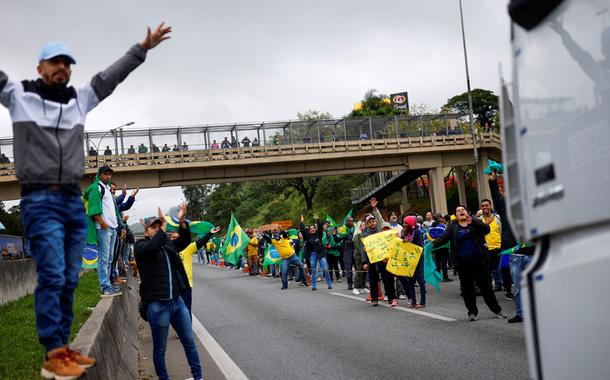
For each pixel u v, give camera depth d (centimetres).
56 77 437
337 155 4969
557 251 330
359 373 771
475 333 964
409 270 1309
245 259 3409
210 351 1000
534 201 334
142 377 859
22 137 430
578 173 326
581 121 332
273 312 1435
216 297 1928
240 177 4884
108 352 675
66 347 446
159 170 4697
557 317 322
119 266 1491
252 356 934
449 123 5253
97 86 462
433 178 5288
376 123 5097
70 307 478
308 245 1958
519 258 1016
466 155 5294
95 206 977
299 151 4900
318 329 1130
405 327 1074
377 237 1391
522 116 339
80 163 450
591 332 313
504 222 1059
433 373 739
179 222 767
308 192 8362
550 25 342
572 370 317
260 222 9619
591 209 322
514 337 907
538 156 333
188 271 987
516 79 341
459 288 1650
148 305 731
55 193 438
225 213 11369
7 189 4278
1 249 3281
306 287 2052
